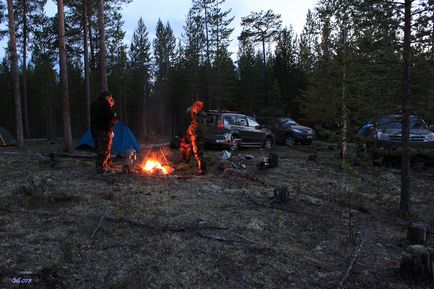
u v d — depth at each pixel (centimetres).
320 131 703
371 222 641
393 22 650
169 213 562
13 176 763
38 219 504
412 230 540
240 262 416
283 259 436
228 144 1445
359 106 671
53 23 2931
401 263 421
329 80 888
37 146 2055
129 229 485
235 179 843
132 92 4478
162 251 426
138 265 389
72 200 594
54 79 4059
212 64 3641
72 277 355
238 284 369
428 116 650
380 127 691
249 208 627
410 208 773
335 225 594
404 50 643
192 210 586
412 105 649
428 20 615
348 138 679
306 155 1475
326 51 994
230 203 645
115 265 386
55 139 3092
